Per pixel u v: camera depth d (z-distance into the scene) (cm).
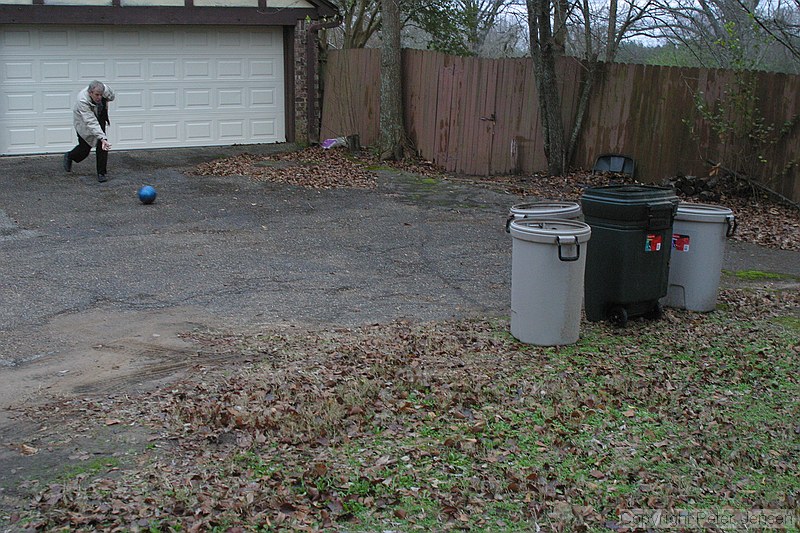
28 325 697
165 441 477
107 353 634
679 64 1745
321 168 1537
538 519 407
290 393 549
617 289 728
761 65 1652
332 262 941
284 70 1778
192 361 618
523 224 688
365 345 661
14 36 1538
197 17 1638
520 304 682
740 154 1379
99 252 948
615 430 521
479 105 1554
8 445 470
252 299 793
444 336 694
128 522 386
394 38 1639
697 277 786
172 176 1420
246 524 390
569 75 1522
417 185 1435
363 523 398
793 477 467
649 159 1462
